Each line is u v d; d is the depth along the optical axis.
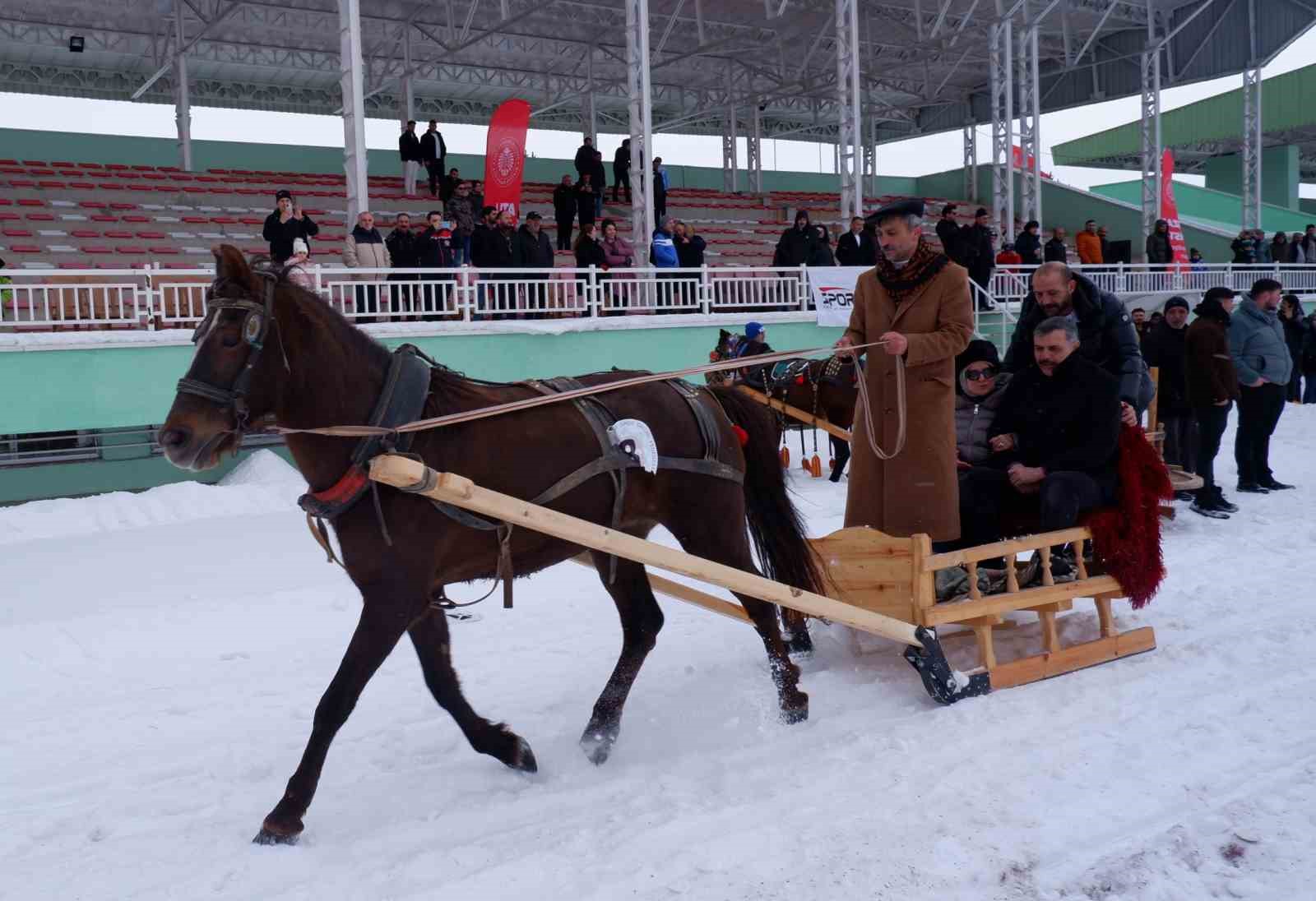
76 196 20.70
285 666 5.98
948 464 5.36
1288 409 18.23
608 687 4.69
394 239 14.42
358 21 14.73
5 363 11.02
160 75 25.62
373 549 3.89
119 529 10.32
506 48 28.69
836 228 28.52
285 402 3.79
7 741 4.87
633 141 17.00
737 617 5.40
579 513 4.43
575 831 3.77
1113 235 31.39
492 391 4.36
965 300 5.18
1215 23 29.73
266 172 24.86
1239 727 4.52
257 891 3.46
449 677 4.38
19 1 23.09
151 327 11.95
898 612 5.05
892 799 3.89
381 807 4.11
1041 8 27.97
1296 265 24.97
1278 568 7.49
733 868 3.44
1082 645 5.39
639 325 15.11
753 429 5.20
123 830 3.94
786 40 28.44
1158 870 3.37
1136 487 5.53
